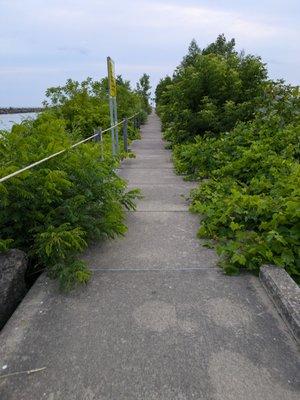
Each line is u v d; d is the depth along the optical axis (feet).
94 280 10.55
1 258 9.97
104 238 13.30
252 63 34.73
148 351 7.67
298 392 6.65
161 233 14.08
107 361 7.39
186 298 9.62
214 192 17.74
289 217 12.07
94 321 8.67
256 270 10.88
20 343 7.93
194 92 34.19
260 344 7.88
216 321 8.67
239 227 12.35
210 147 24.86
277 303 9.21
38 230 10.86
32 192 11.27
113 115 27.07
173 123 37.06
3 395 6.63
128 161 30.99
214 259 11.87
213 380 6.91
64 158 12.58
